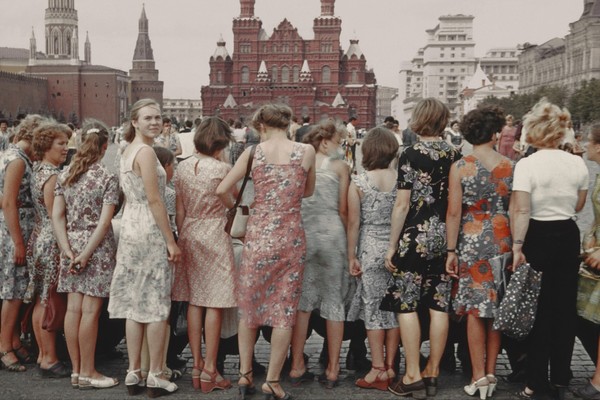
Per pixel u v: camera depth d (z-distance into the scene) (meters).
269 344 7.95
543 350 6.16
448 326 6.49
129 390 6.31
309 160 6.03
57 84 164.75
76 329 6.51
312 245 6.44
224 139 6.49
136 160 6.14
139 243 6.19
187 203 6.46
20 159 6.91
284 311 6.02
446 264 6.25
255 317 6.06
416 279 6.26
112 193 6.42
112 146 54.00
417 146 6.22
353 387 6.61
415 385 6.27
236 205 6.34
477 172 6.09
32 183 6.84
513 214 6.08
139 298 6.22
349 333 7.11
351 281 6.79
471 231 6.17
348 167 6.61
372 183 6.44
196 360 6.56
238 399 6.21
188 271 6.48
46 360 6.84
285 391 6.47
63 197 6.52
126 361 7.35
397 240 6.27
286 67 135.75
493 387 6.32
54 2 188.75
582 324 6.62
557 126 6.05
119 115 168.75
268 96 132.88
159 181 6.34
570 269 6.13
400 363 7.42
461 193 6.13
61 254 6.48
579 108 71.06
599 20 113.50
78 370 6.59
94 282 6.43
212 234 6.41
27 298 6.78
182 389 6.53
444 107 6.28
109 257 6.51
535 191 6.09
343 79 137.25
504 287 6.09
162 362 6.56
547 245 6.09
